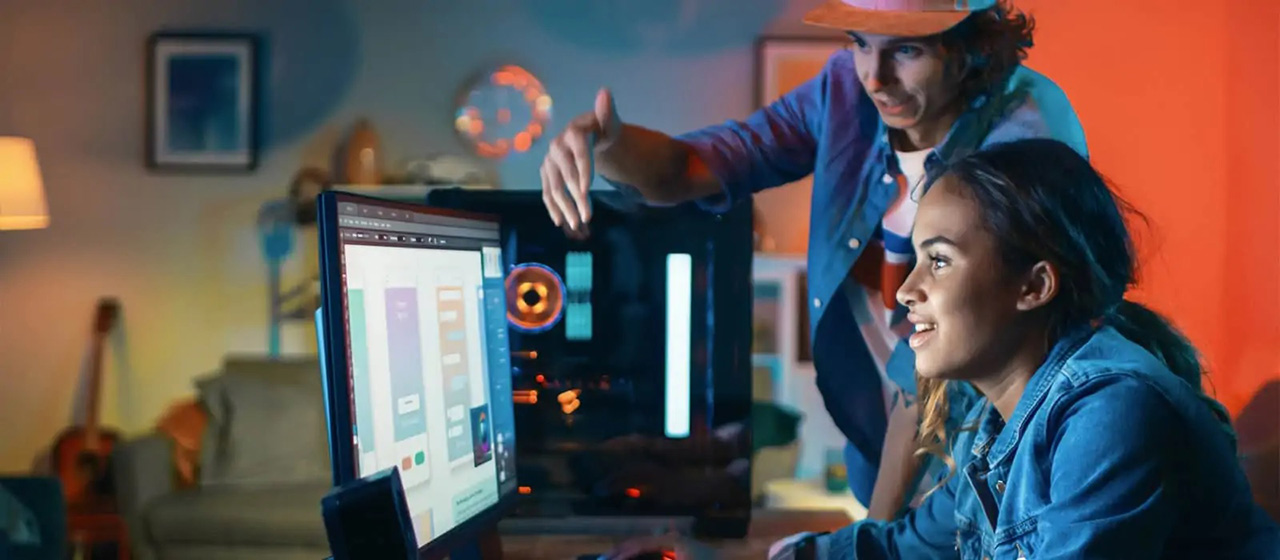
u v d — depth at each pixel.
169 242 3.44
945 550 1.29
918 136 1.79
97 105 3.41
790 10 3.20
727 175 1.94
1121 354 1.02
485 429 1.30
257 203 3.40
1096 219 1.06
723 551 1.43
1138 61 2.34
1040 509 1.01
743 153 1.94
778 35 3.20
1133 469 0.93
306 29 3.34
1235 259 2.34
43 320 3.47
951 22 1.68
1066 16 2.34
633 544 1.40
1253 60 2.33
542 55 3.27
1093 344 1.05
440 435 1.15
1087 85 2.35
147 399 3.46
